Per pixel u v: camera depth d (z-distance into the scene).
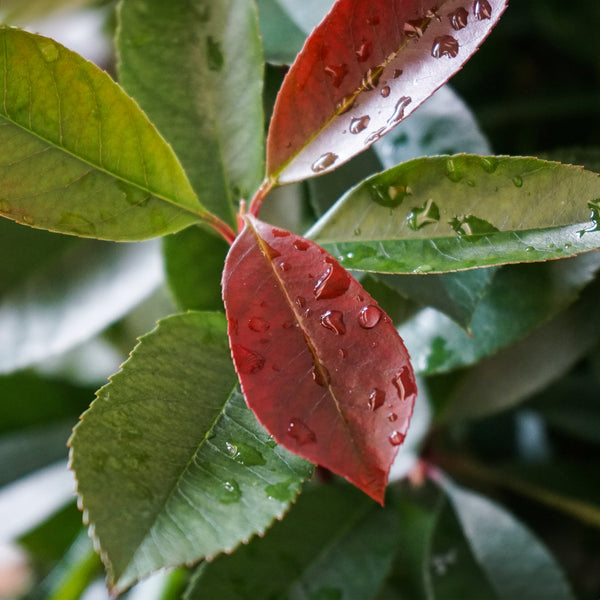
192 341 0.32
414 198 0.32
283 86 0.32
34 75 0.31
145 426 0.30
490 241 0.31
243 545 0.37
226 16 0.35
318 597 0.37
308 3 0.38
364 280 0.36
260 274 0.30
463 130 0.36
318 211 0.35
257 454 0.30
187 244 0.38
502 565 0.39
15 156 0.31
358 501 0.38
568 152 0.38
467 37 0.31
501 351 0.40
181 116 0.35
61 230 0.32
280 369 0.30
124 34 0.35
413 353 0.37
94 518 0.29
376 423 0.29
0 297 0.40
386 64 0.31
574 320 0.39
